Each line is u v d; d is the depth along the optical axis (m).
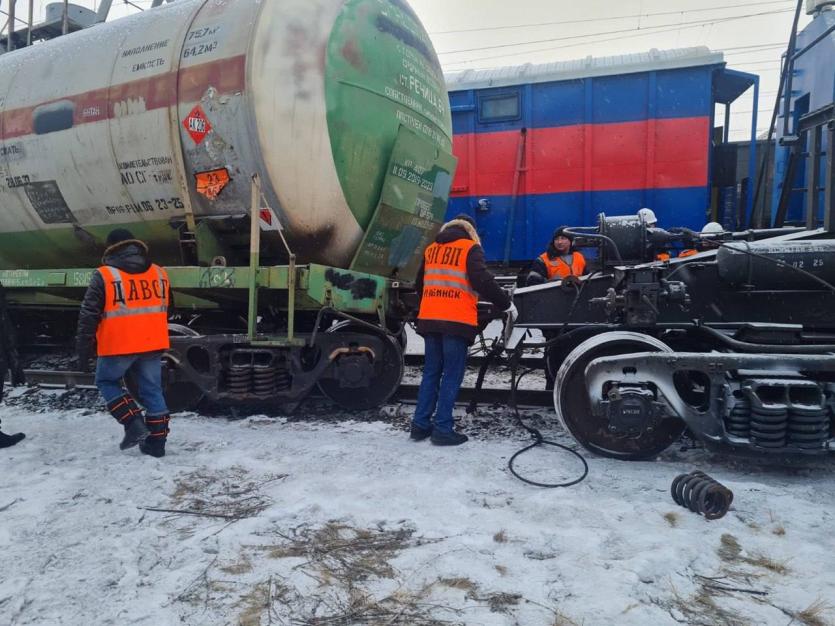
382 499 3.15
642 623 2.01
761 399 3.46
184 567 2.47
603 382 3.61
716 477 3.51
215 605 2.20
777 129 8.36
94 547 2.64
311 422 4.88
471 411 4.96
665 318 3.95
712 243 3.92
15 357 5.36
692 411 3.53
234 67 4.50
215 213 4.88
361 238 5.07
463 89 9.91
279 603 2.21
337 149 4.60
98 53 5.22
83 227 5.54
